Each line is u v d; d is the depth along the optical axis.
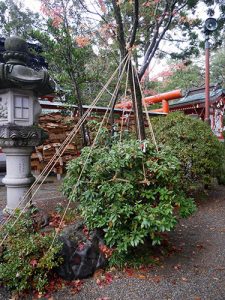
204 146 5.06
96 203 2.71
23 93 3.31
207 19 6.80
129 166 2.76
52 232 2.74
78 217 3.27
